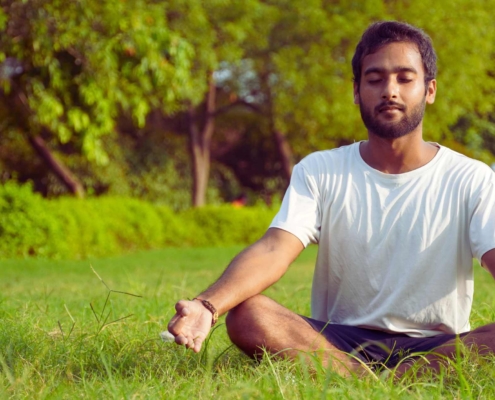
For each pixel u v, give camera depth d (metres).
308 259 15.32
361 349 3.34
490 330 3.22
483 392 2.90
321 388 2.87
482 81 20.95
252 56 19.28
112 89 12.47
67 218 14.64
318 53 18.77
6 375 3.08
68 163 21.70
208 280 10.07
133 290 7.02
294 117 20.33
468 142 23.81
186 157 23.97
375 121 3.39
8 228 13.70
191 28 16.97
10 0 11.86
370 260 3.43
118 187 22.27
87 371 3.37
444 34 18.97
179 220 18.98
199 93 18.14
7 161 22.16
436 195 3.41
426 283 3.40
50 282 9.95
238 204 22.83
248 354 3.36
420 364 3.16
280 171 25.91
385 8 18.92
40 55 12.28
